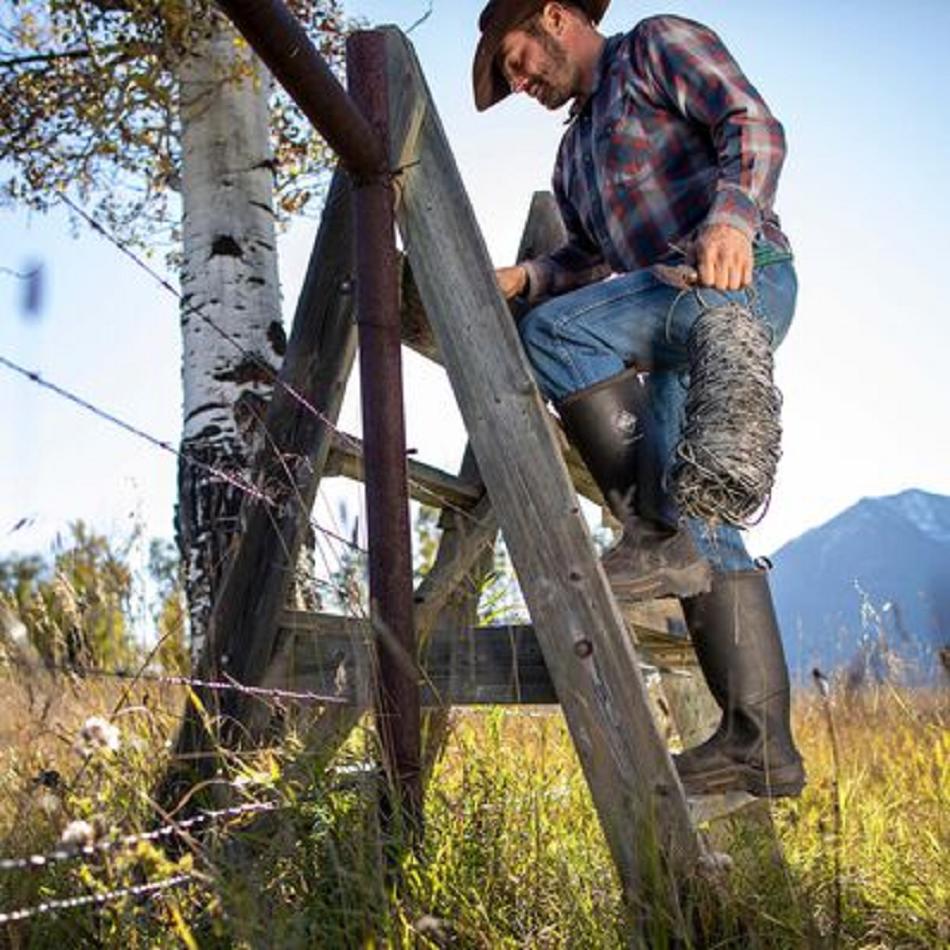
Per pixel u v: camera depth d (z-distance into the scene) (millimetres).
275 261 5172
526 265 3682
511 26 3420
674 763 2969
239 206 5102
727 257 2967
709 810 3094
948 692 3896
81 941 2586
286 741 3121
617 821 2818
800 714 4598
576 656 2885
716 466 2785
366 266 3100
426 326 3441
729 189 3053
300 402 3258
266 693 3152
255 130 5207
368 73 3152
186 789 3094
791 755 3029
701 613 3047
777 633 3078
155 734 3164
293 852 2740
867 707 4336
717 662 3029
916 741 4406
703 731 3977
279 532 3205
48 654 2902
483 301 3070
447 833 2963
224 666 3238
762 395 2875
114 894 2404
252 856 2920
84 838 2246
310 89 2744
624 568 2998
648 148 3309
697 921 2746
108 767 2758
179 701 3473
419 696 3008
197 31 5051
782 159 3133
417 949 2557
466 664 3080
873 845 3670
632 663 2854
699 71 3197
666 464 3064
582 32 3426
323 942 2521
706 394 2869
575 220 3695
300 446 3254
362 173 3096
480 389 3037
